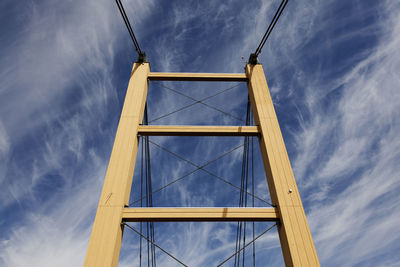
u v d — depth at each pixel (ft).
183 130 38.93
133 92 42.96
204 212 30.86
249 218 30.81
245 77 48.29
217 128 39.60
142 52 50.08
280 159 35.09
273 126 38.96
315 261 26.71
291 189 31.89
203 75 48.39
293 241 28.02
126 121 38.68
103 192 30.99
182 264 27.25
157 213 30.53
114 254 26.73
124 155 34.47
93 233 27.73
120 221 29.25
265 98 42.88
